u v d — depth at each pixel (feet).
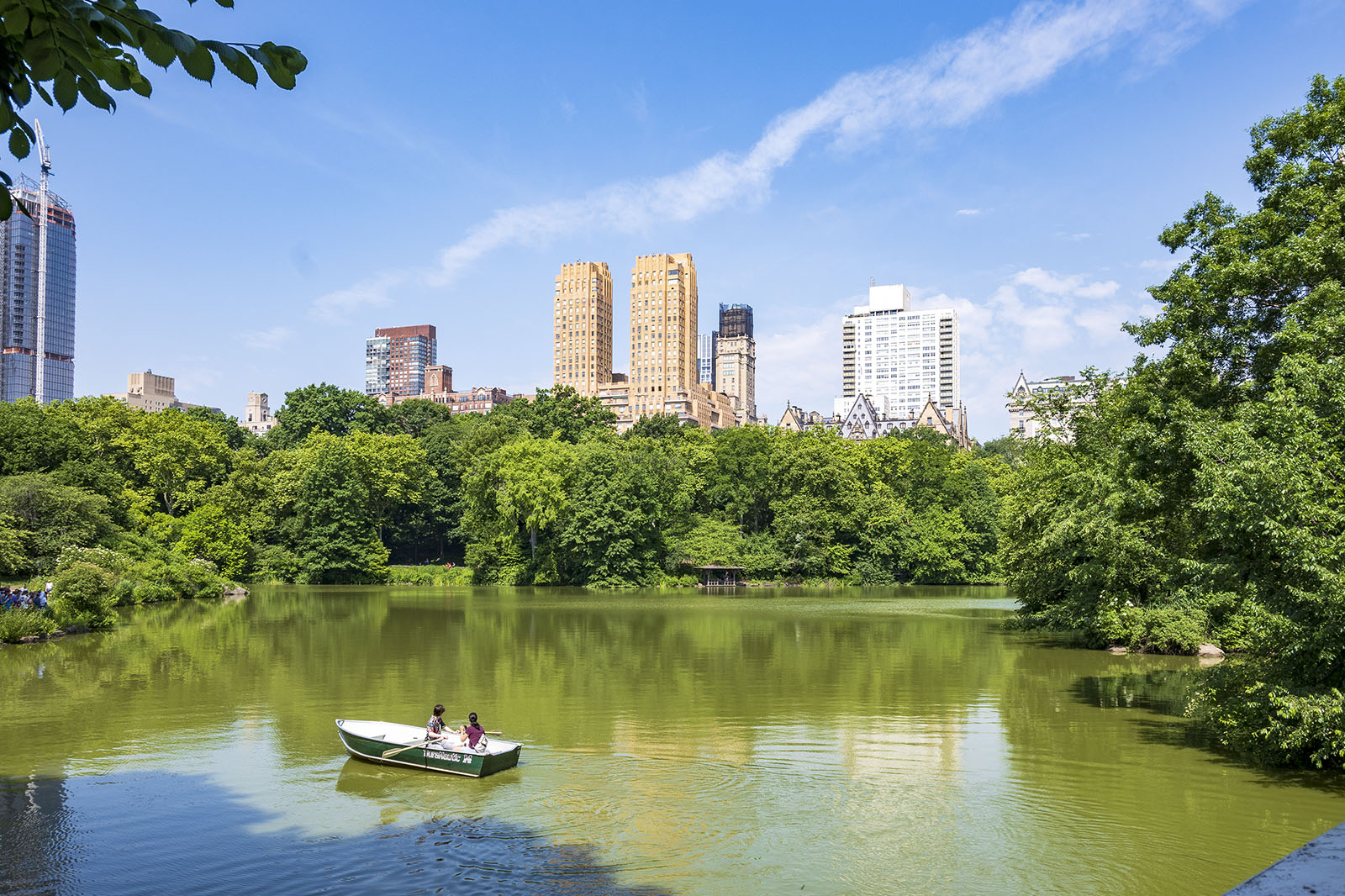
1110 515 103.65
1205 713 77.30
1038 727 80.84
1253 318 77.51
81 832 52.34
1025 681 107.24
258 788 61.05
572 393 436.35
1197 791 61.31
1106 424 112.47
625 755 70.13
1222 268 76.43
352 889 44.39
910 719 84.02
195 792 60.18
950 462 404.57
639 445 394.11
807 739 75.82
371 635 153.28
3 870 46.80
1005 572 172.45
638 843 50.88
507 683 103.86
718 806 57.52
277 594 259.19
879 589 317.83
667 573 332.19
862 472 396.16
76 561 166.61
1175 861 48.55
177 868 46.93
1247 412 67.82
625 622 182.60
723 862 48.21
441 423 440.45
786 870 47.03
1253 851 50.08
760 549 349.00
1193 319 80.33
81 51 18.49
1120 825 54.34
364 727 73.00
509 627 169.27
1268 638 62.03
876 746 73.31
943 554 352.28
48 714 84.79
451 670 113.50
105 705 89.20
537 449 322.75
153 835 51.70
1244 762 68.69
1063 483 129.29
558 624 177.27
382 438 371.97
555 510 308.40
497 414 433.48
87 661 119.55
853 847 50.37
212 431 345.10
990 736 77.15
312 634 153.69
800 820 54.80
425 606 220.02
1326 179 77.46
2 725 80.64
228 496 317.83
